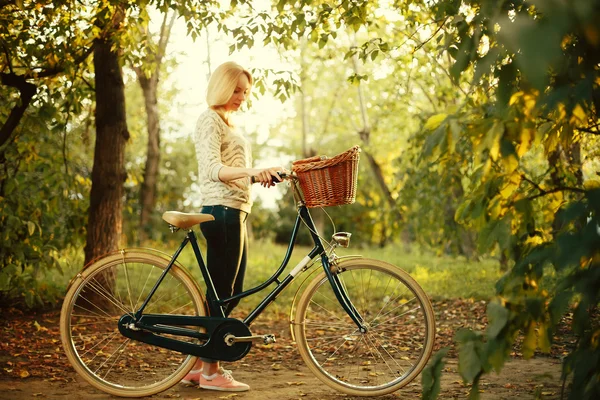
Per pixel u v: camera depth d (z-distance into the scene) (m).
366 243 22.27
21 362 4.59
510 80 2.45
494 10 2.45
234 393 3.88
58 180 7.12
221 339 3.77
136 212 16.59
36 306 6.97
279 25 5.57
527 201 2.60
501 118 2.35
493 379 4.12
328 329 6.02
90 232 6.80
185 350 3.78
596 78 2.18
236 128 4.09
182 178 20.53
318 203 3.57
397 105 12.98
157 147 15.62
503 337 2.37
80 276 3.90
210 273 3.88
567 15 1.66
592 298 2.22
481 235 2.69
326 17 5.26
